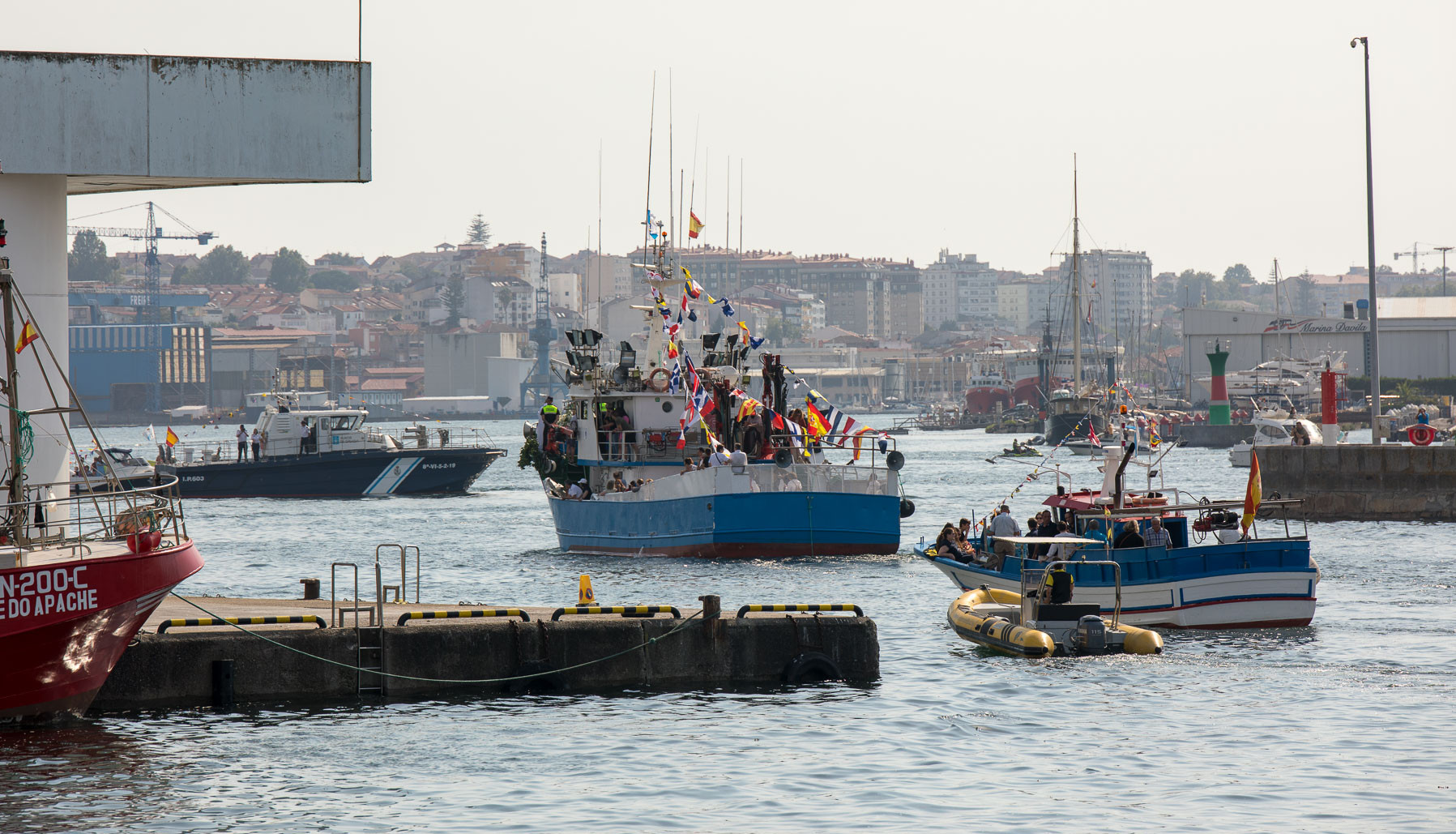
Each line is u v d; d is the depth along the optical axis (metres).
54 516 86.75
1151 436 185.25
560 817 65.44
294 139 88.56
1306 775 71.94
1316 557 167.38
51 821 63.81
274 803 66.81
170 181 90.31
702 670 92.81
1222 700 88.25
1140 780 71.31
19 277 84.62
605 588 142.50
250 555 188.12
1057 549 115.31
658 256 190.25
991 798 68.56
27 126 83.56
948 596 134.75
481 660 89.44
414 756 74.75
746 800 68.06
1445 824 64.19
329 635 86.56
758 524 161.25
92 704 80.88
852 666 95.06
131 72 85.50
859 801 67.88
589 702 87.69
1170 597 113.12
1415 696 88.75
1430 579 145.88
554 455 188.75
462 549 195.62
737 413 176.88
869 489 165.12
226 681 83.44
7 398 80.44
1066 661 101.44
